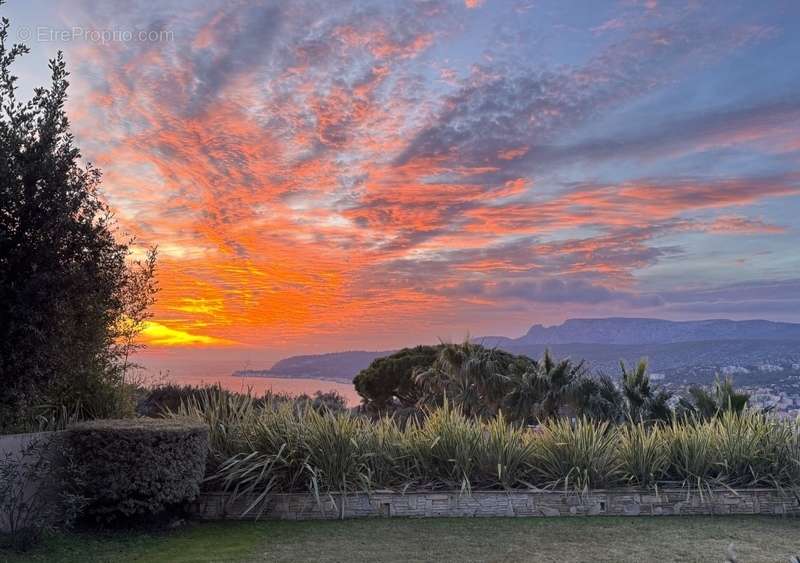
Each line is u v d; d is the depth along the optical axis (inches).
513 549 267.7
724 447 378.3
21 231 268.4
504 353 1026.7
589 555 259.1
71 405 344.2
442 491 344.5
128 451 286.7
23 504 264.7
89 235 286.4
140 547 265.9
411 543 276.7
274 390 402.0
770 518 340.2
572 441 373.1
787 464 367.6
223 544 273.0
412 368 1208.2
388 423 388.8
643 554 261.4
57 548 257.1
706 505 350.9
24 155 270.5
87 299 297.9
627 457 370.0
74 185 281.0
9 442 270.4
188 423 314.7
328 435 346.6
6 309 262.7
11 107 274.2
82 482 279.0
